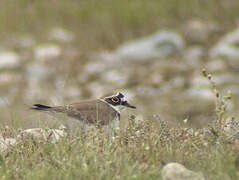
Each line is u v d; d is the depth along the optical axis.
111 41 31.88
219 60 28.55
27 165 9.70
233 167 8.94
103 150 9.80
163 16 32.50
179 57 29.64
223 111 10.76
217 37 31.22
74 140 10.27
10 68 29.86
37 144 10.53
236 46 29.36
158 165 9.46
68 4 33.84
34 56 30.95
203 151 9.89
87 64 29.75
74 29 33.09
